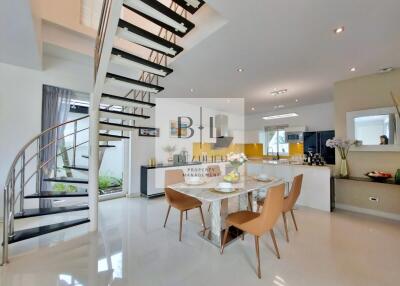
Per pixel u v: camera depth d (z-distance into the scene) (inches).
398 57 115.9
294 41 98.0
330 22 83.2
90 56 141.1
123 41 137.3
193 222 130.3
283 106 253.4
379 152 142.1
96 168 116.8
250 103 237.1
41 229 95.9
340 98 158.1
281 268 80.7
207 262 85.3
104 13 85.7
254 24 84.6
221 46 102.7
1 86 124.4
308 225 123.9
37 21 97.8
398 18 80.0
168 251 94.0
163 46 92.0
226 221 93.1
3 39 97.3
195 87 173.3
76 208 110.3
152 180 190.9
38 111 135.0
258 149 293.9
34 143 133.8
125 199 185.0
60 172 152.9
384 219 133.8
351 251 93.3
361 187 149.0
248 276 75.9
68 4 123.8
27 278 74.1
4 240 83.0
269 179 126.0
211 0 71.7
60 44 127.0
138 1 68.0
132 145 193.0
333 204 156.7
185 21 80.7
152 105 129.1
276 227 121.1
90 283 71.7
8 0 71.6
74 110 165.8
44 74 137.3
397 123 132.0
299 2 71.5
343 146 151.4
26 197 107.1
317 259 86.8
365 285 70.4
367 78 146.2
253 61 120.8
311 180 158.1
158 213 147.3
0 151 124.4
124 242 102.4
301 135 243.4
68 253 91.4
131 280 73.5
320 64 125.7
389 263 83.6
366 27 86.4
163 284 71.6
